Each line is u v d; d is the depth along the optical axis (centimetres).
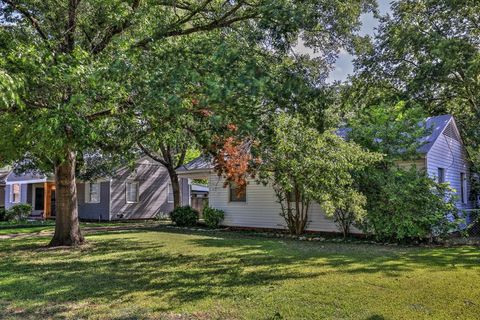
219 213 1588
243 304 500
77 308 494
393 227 1084
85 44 888
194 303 507
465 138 1563
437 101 2102
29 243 1151
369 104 2067
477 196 1539
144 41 670
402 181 1091
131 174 2281
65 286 605
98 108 648
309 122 551
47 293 566
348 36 757
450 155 1388
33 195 2689
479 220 1259
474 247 992
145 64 514
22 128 701
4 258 874
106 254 917
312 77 550
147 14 739
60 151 763
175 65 484
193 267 748
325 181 961
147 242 1140
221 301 514
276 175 1001
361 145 1180
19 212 2252
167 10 825
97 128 651
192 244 1091
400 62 2034
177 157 2097
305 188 1008
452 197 1098
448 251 925
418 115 1191
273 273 682
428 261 786
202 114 530
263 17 523
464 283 596
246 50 514
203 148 878
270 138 581
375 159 1055
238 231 1493
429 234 1062
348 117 1312
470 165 1539
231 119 457
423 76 1820
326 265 752
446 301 505
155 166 2430
